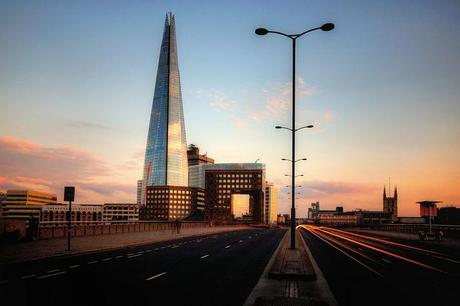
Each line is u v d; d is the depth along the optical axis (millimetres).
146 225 67750
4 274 18969
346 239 61656
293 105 38062
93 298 13852
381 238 66500
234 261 26609
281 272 19500
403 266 24953
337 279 19203
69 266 22203
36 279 17625
